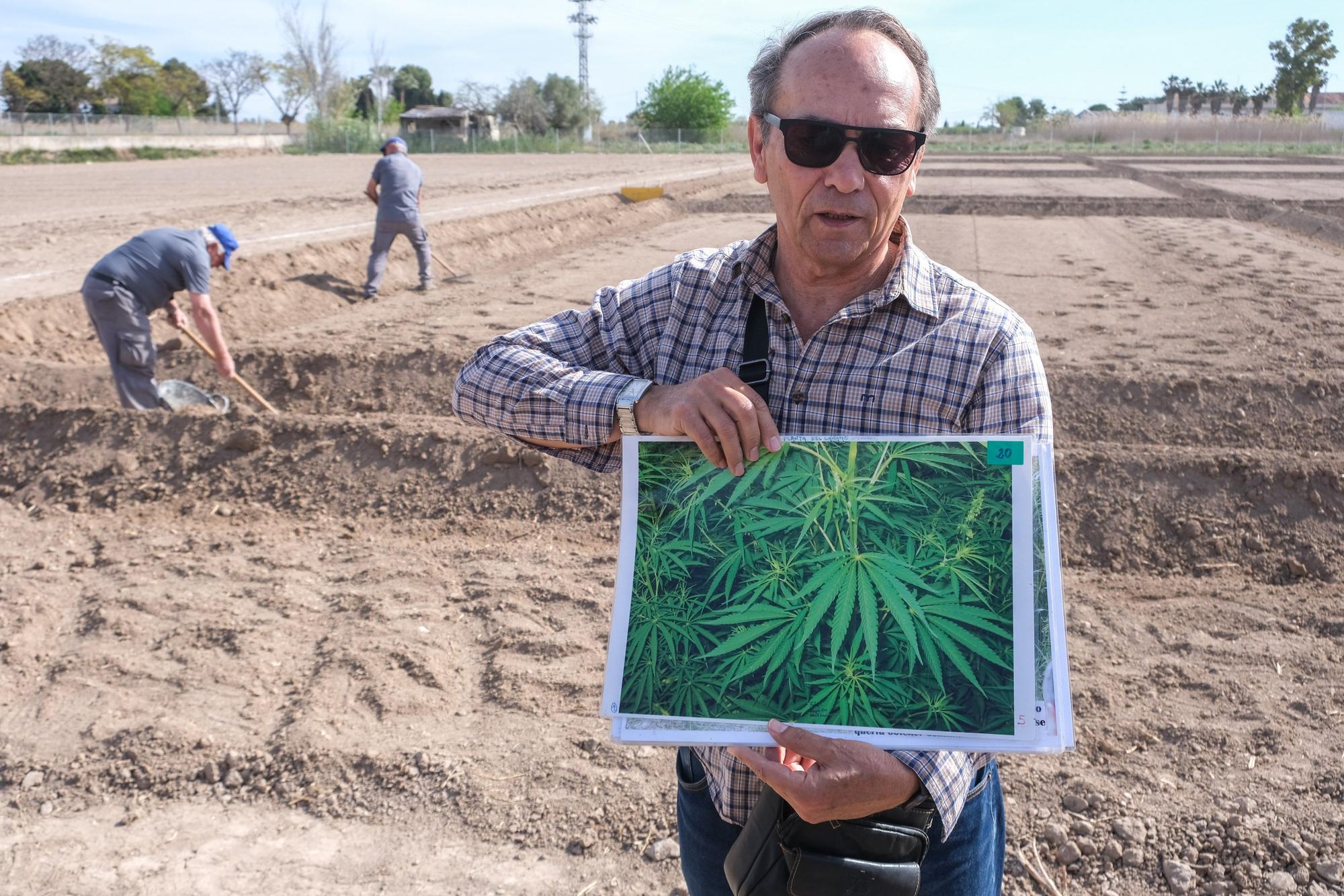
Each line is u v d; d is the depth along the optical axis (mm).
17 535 5211
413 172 10602
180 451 5871
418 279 11688
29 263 10781
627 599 1469
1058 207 19453
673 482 1490
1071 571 4742
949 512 1386
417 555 4926
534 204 17391
